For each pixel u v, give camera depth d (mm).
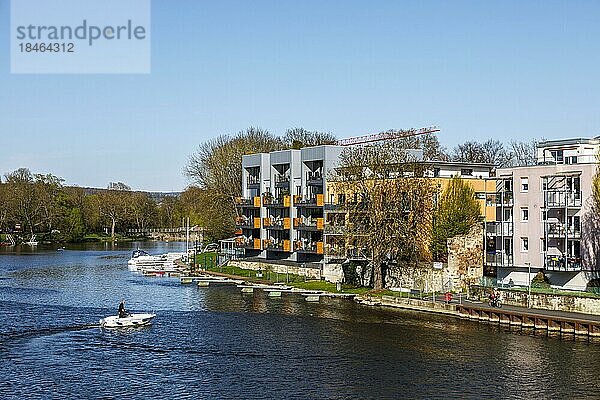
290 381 61375
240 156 172375
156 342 76438
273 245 141500
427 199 106625
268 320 89375
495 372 64062
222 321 88875
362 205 110250
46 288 123000
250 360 68500
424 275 106188
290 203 137250
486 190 112125
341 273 121750
